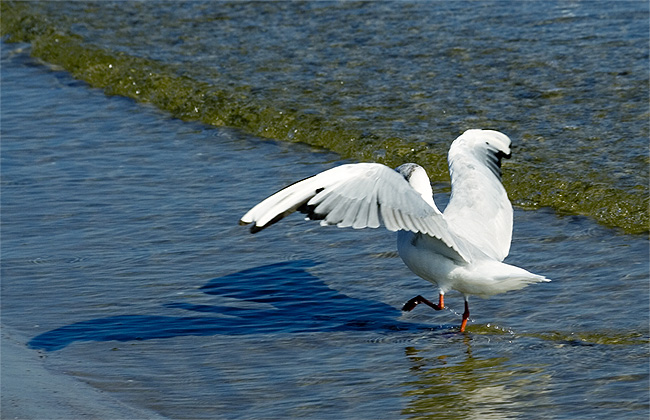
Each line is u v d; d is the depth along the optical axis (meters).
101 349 10.65
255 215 8.45
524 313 11.38
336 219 8.41
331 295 12.10
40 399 9.41
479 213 10.40
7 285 12.35
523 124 17.17
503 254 10.34
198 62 21.62
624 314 11.10
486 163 10.87
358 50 21.39
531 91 18.52
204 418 9.07
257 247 13.48
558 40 20.77
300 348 10.66
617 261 12.57
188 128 18.66
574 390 9.44
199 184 15.75
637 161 15.41
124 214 14.59
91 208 14.84
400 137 17.08
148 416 9.09
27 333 11.07
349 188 8.53
